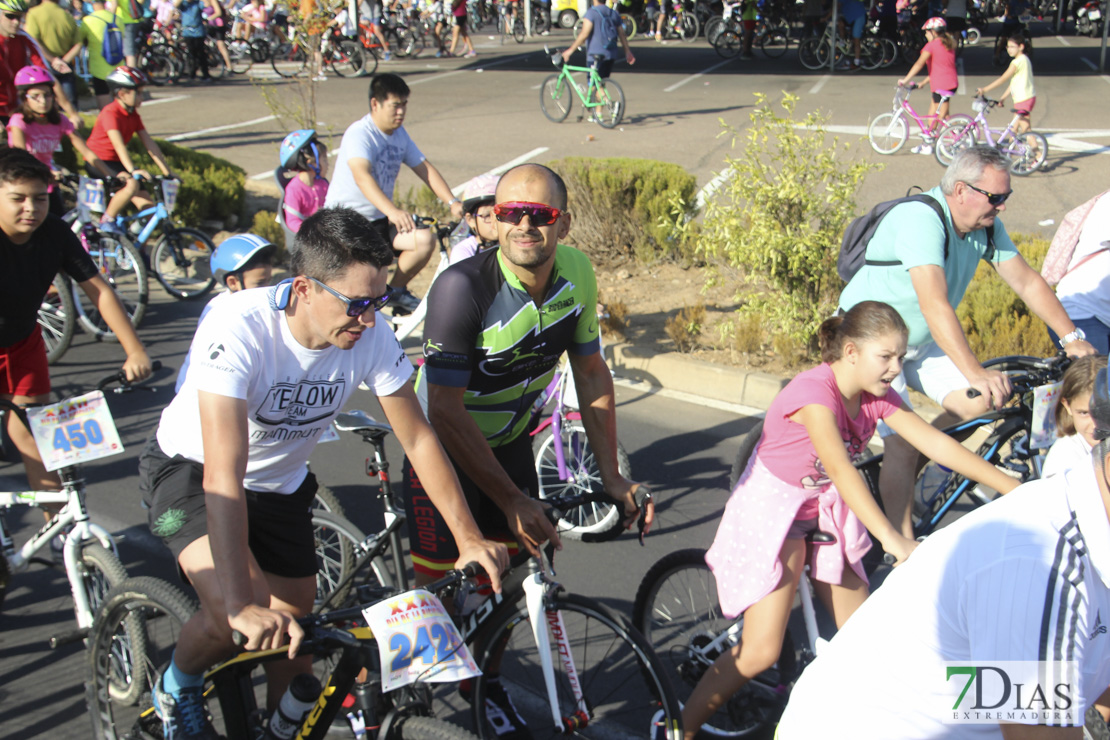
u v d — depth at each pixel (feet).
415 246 17.93
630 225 27.30
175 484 8.72
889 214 12.30
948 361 13.04
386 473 11.13
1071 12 102.42
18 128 23.49
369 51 71.05
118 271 26.58
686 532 14.66
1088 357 10.03
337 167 18.63
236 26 73.56
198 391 7.54
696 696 9.45
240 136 47.34
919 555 5.77
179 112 54.60
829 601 9.64
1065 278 14.49
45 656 11.69
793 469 8.97
